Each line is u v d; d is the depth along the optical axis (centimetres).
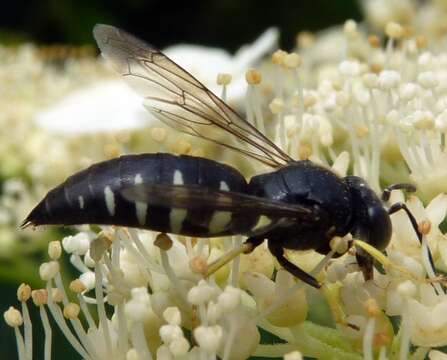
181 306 8
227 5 16
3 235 11
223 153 9
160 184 7
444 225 8
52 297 8
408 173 9
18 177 11
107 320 8
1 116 11
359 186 7
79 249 8
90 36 15
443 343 7
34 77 12
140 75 8
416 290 7
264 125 9
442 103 8
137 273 8
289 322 8
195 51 12
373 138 8
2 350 11
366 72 9
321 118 9
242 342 7
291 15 16
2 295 11
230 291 7
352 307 7
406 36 9
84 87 11
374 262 8
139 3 16
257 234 7
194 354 7
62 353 10
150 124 11
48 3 15
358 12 15
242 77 11
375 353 7
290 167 7
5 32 14
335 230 7
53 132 11
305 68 11
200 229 7
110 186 7
